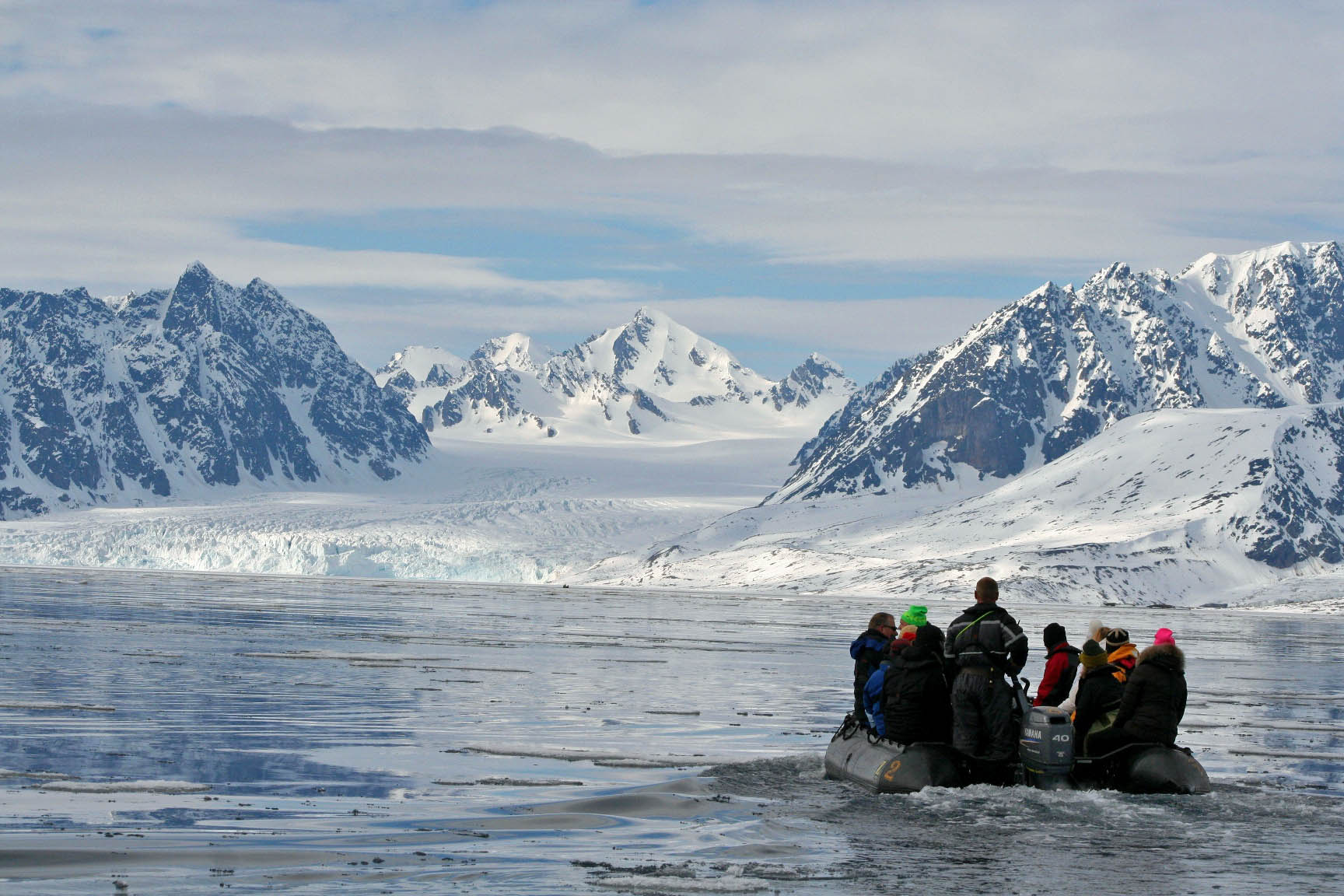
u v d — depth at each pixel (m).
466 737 34.56
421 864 20.11
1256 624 168.38
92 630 73.69
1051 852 21.58
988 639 27.59
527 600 158.38
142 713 37.41
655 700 45.44
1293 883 19.64
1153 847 22.09
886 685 27.84
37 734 32.75
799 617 133.62
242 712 38.19
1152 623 156.25
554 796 25.98
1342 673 72.81
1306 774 31.92
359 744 32.75
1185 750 27.69
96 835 21.47
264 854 20.52
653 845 21.77
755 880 19.36
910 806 25.34
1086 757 28.27
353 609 116.31
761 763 30.53
